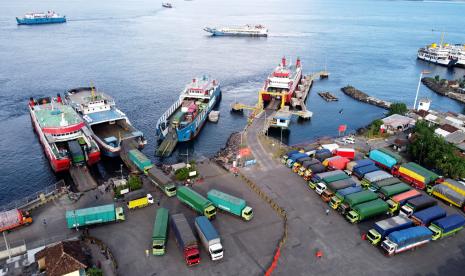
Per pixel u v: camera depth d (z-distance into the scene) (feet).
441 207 277.23
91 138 385.70
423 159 346.74
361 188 281.74
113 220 248.73
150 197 272.31
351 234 242.99
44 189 338.34
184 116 486.79
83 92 516.73
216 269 209.97
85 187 322.75
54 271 192.85
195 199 259.80
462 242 238.48
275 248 227.81
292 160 335.26
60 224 249.55
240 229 245.65
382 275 208.23
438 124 452.35
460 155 358.43
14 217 241.35
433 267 215.10
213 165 338.95
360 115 563.07
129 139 412.98
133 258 217.77
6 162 393.29
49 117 399.03
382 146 391.24
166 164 386.73
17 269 206.59
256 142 399.03
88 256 217.56
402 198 270.05
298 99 596.70
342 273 208.74
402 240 220.43
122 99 599.98
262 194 286.66
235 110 566.77
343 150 350.64
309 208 270.87
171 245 230.07
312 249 227.20
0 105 559.79
